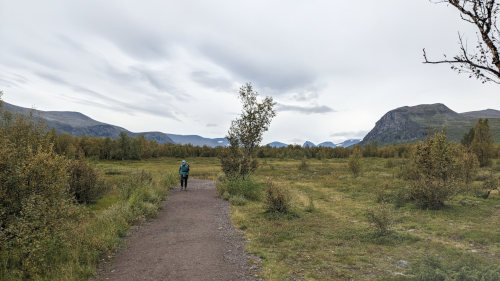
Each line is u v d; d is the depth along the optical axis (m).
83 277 5.37
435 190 12.36
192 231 9.35
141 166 55.84
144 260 6.55
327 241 8.03
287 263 6.29
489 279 4.55
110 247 7.23
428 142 13.39
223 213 12.41
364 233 8.77
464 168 16.73
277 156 86.12
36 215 5.73
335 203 14.95
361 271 5.79
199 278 5.49
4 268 5.18
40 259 5.32
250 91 20.31
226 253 7.07
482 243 7.66
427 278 4.91
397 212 12.14
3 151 6.02
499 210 11.80
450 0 3.17
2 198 5.76
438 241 7.97
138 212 11.05
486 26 2.96
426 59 3.36
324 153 84.69
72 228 6.68
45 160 6.53
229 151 21.06
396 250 7.17
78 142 78.12
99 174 15.20
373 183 22.17
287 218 11.17
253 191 17.30
